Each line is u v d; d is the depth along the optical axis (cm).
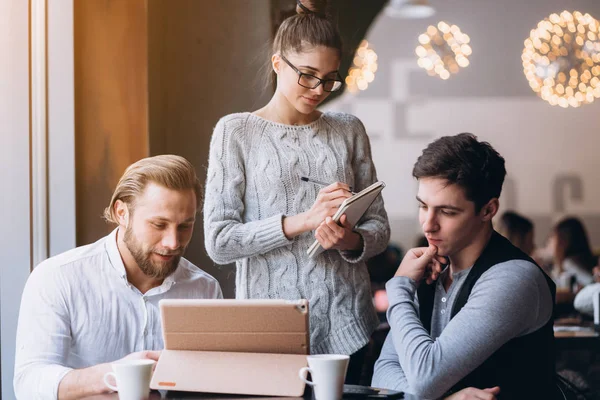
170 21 338
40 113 288
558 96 782
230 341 161
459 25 966
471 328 193
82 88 297
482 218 205
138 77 308
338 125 250
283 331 159
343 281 234
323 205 222
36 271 205
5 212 284
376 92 971
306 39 230
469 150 200
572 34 775
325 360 150
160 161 196
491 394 188
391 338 221
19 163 285
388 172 972
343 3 504
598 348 376
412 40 969
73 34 292
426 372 190
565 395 209
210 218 232
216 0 341
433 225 203
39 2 288
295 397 155
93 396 166
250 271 234
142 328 207
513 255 204
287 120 243
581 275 616
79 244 294
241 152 238
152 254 195
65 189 290
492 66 970
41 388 181
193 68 340
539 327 203
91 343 203
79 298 203
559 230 626
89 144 298
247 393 156
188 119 340
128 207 196
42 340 196
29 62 287
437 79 973
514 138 972
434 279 210
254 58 343
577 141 968
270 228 225
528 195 970
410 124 973
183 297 216
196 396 159
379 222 243
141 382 153
